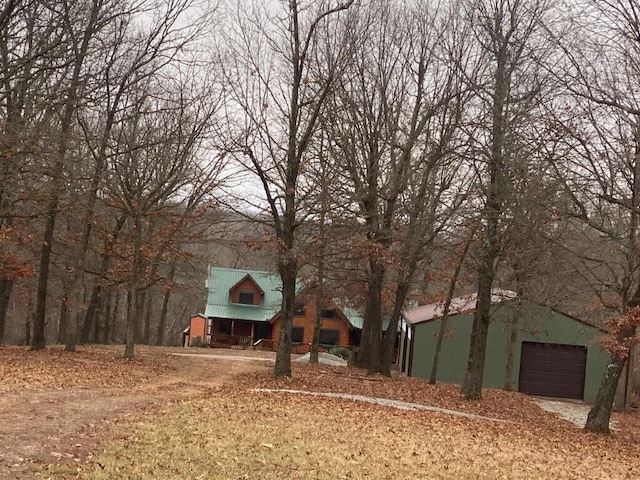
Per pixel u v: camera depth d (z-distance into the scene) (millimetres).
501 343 34000
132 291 25344
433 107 26734
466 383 23688
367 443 12234
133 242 29078
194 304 73250
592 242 17906
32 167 21359
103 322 47688
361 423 14430
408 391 23328
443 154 26062
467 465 11602
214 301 58062
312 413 14945
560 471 12320
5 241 24922
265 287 59500
